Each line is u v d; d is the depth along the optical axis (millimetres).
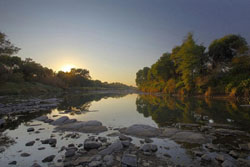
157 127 8250
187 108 15516
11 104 18141
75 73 117125
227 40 32156
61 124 8742
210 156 4516
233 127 7973
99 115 12312
